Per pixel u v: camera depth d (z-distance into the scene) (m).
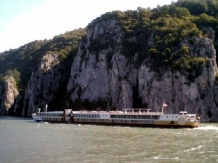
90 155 58.50
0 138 84.62
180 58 178.50
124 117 137.50
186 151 62.47
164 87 175.75
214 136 88.38
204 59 174.75
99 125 141.38
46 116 165.12
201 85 168.62
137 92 195.50
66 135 92.00
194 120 122.56
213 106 165.38
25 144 72.62
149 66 189.25
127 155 58.38
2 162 53.12
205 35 188.00
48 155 58.75
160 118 127.50
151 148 66.06
